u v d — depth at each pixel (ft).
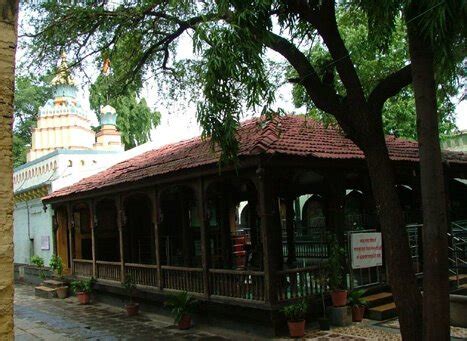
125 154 61.67
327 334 27.63
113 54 33.58
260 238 42.37
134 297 42.93
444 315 17.02
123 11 30.35
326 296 29.96
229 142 19.88
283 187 40.73
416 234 36.99
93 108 70.44
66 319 40.73
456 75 19.33
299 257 43.39
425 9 16.98
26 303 50.60
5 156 8.33
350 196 43.88
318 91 21.58
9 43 8.63
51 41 31.89
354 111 20.71
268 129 31.35
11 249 8.18
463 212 49.44
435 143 17.43
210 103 19.25
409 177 38.55
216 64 18.26
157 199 37.50
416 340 18.81
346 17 30.86
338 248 30.27
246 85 18.94
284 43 21.79
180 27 30.22
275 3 21.91
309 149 29.37
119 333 33.94
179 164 34.50
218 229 45.70
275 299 27.43
